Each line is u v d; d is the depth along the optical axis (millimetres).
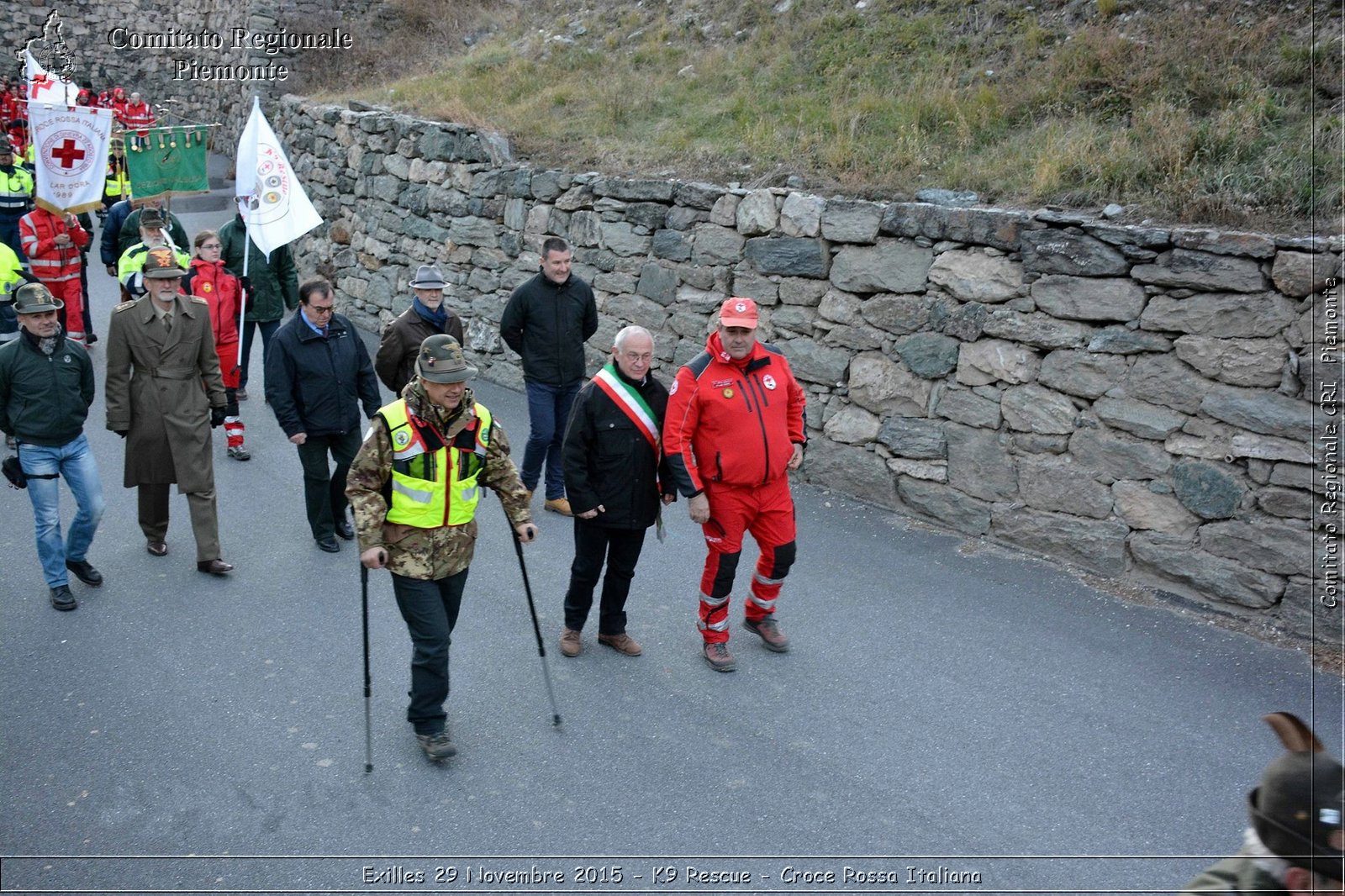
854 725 4746
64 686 4980
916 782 4332
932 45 9266
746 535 7047
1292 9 7539
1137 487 6039
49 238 10086
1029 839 3986
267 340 9586
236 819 4059
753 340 4977
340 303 12961
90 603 5836
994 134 7754
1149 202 6172
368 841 3945
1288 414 5434
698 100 10164
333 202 12977
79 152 9789
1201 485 5773
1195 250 5656
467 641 5496
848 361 7391
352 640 5480
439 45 16156
